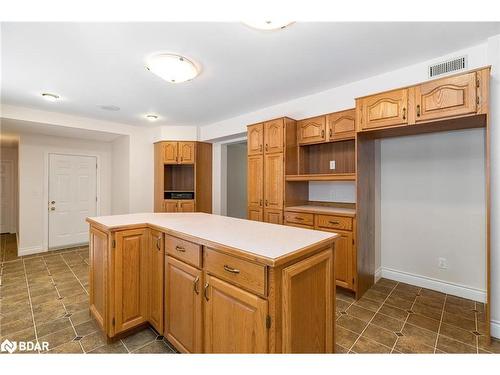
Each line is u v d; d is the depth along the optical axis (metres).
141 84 2.80
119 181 5.04
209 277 1.38
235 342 1.22
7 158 5.95
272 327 1.07
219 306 1.31
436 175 2.70
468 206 2.51
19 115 3.54
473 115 1.88
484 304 2.39
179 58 2.17
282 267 1.11
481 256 2.44
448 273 2.63
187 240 1.54
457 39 1.98
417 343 1.81
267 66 2.40
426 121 2.10
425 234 2.77
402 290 2.72
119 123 4.54
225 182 5.05
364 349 1.75
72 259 3.93
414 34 1.90
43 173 4.52
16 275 3.21
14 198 5.97
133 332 1.90
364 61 2.32
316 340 1.35
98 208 5.20
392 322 2.10
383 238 3.08
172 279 1.67
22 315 2.21
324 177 2.80
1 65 2.33
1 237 5.55
